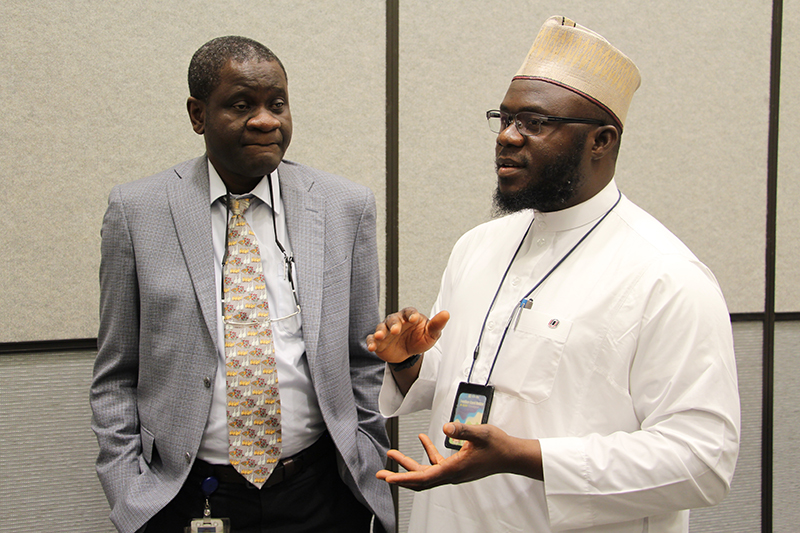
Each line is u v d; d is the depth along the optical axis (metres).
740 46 1.80
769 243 1.87
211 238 1.05
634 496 0.78
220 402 1.02
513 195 0.87
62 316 1.42
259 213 1.09
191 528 1.02
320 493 1.12
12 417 1.41
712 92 1.79
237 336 1.03
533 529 0.87
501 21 1.65
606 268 0.87
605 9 1.71
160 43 1.42
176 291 1.02
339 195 1.17
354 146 1.57
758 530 1.92
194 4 1.43
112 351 1.08
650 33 1.74
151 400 1.06
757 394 1.89
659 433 0.79
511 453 0.77
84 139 1.40
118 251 1.05
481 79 1.65
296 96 1.52
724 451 0.77
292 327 1.07
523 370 0.87
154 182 1.09
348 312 1.14
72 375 1.44
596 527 0.84
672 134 1.78
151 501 1.00
